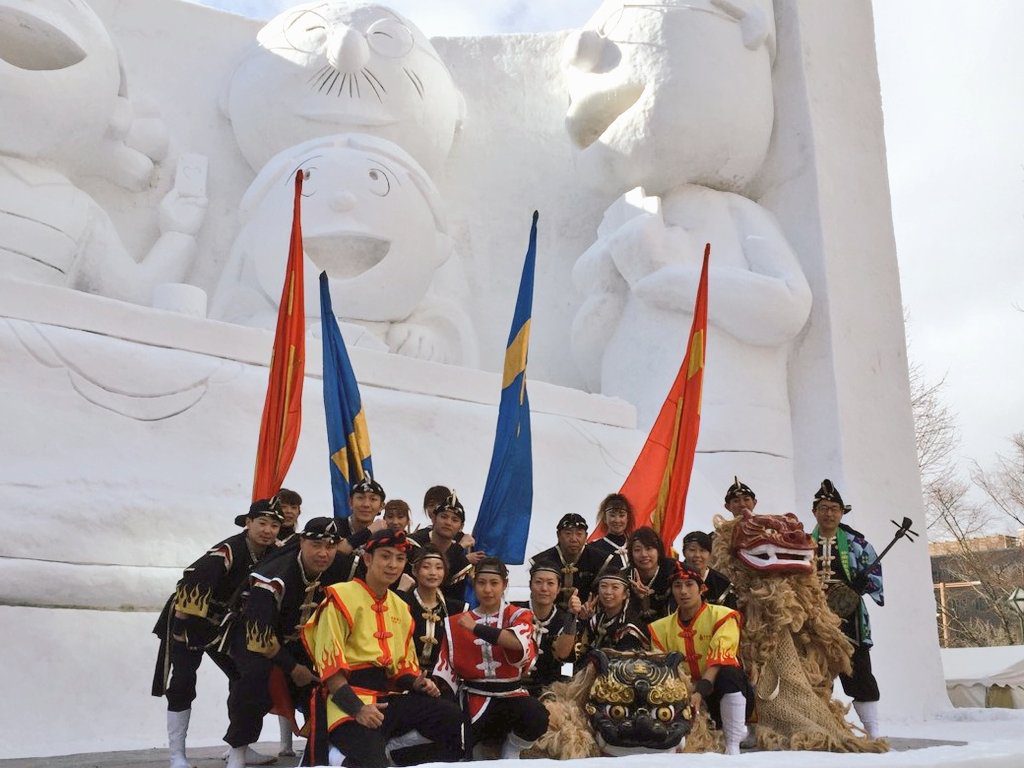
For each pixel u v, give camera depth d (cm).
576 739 499
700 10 1204
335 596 470
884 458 1221
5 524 708
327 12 1209
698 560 613
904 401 1264
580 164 1278
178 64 1261
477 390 1009
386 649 473
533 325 1316
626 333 1215
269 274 1089
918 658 1184
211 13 1292
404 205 1120
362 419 669
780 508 1143
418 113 1208
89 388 788
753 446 1145
